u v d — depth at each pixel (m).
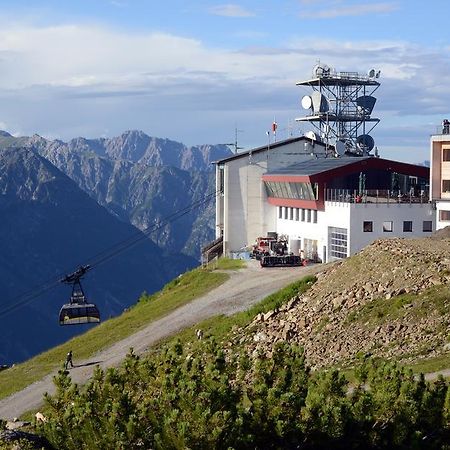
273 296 60.41
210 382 23.66
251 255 94.44
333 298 53.50
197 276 84.25
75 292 82.44
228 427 22.39
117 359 60.44
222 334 57.22
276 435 23.17
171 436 22.30
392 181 90.25
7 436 24.64
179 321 65.62
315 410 23.25
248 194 105.94
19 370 66.88
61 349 70.69
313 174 88.00
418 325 44.62
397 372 24.98
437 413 24.38
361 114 124.81
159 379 25.16
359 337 46.19
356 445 23.84
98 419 23.84
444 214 81.31
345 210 81.81
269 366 25.45
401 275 52.53
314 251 90.31
